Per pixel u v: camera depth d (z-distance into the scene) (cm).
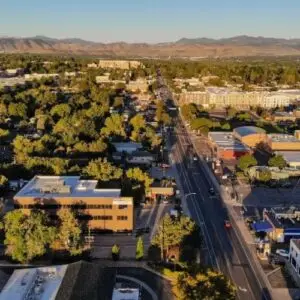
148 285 14275
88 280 12788
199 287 12088
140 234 18062
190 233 15988
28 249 15388
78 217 18075
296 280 14688
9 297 12231
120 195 18775
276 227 17600
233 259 16112
